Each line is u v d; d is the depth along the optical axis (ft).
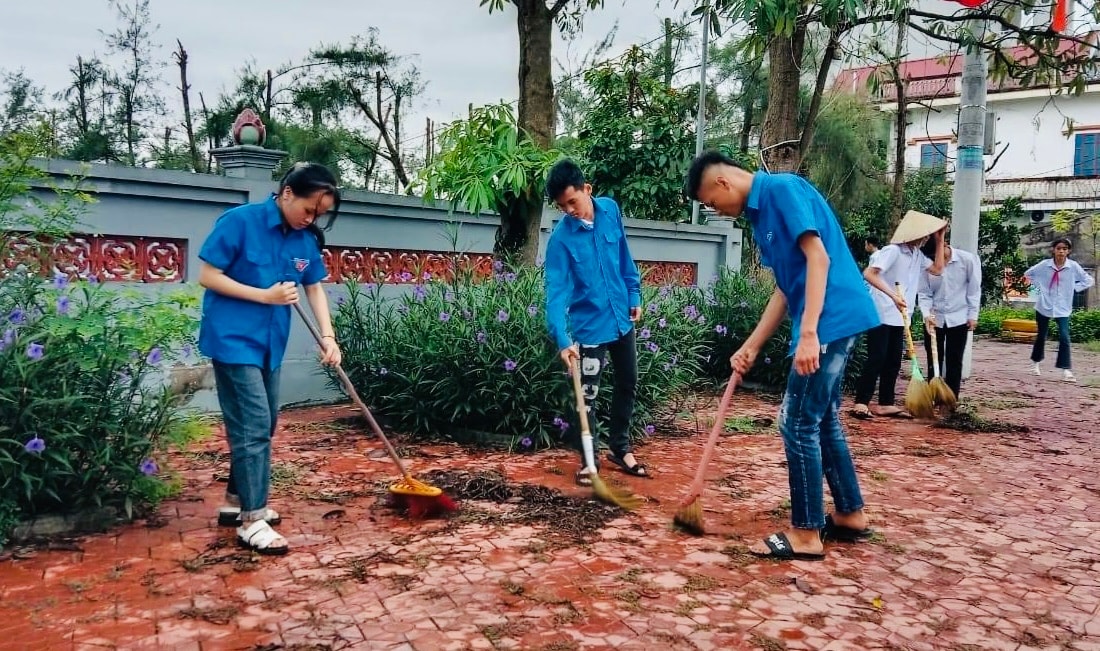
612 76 42.11
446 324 18.01
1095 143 76.69
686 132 40.81
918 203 64.44
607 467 15.99
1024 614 9.62
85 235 16.71
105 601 9.31
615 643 8.48
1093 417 24.23
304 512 12.68
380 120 63.93
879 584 10.41
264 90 58.85
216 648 8.21
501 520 12.42
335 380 20.15
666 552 11.28
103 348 11.67
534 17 22.53
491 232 24.72
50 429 11.03
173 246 18.24
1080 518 13.66
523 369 17.16
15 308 11.62
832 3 23.32
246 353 10.91
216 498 13.33
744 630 8.91
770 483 15.20
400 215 22.24
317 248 11.92
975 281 23.70
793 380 11.19
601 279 14.94
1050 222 76.28
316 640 8.41
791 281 11.30
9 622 8.75
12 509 10.99
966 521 13.30
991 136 31.63
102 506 11.87
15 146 13.04
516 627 8.79
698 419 21.53
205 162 58.03
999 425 22.08
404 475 12.62
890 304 22.35
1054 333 57.62
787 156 31.83
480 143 21.89
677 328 20.48
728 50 55.11
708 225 33.01
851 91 61.05
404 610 9.16
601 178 40.60
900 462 17.44
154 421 12.42
